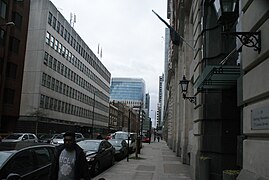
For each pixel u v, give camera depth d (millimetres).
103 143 16859
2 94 44000
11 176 4785
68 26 70438
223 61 9539
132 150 29219
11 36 46438
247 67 6035
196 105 12336
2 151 7035
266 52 5086
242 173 5996
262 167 5098
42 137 42750
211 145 10844
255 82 5562
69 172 5219
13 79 46938
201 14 12945
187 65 19609
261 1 5301
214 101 10883
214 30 11414
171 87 42562
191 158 13180
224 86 10570
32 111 54844
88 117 90250
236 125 10391
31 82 56125
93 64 95375
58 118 65062
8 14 44969
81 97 82812
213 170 10617
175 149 30188
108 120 118750
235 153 10242
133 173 14680
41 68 56531
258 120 5398
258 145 5336
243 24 6336
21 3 48656
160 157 24547
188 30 19766
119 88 129625
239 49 7023
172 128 37344
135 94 108125
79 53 80062
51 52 61000
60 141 28266
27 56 57031
